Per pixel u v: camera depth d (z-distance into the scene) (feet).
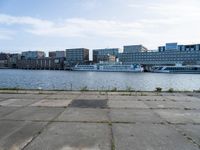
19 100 37.70
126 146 16.52
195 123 23.40
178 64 457.68
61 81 210.38
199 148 16.25
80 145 16.69
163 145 16.80
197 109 30.83
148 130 20.71
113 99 39.45
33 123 22.85
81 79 246.27
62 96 42.73
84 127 21.50
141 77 302.25
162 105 33.78
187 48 498.69
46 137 18.43
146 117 25.95
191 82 216.33
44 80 222.07
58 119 24.61
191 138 18.51
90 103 35.17
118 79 253.03
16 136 18.66
